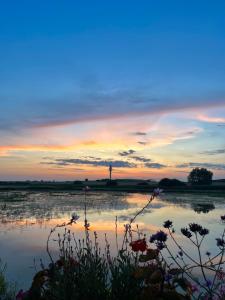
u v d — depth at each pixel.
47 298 4.36
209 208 32.38
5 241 13.78
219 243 4.51
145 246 4.26
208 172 97.31
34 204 33.91
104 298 4.22
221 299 4.20
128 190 79.50
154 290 4.13
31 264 10.09
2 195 50.69
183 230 4.25
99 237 13.81
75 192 65.44
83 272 4.37
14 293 7.00
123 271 4.33
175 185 91.50
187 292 4.20
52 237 14.49
